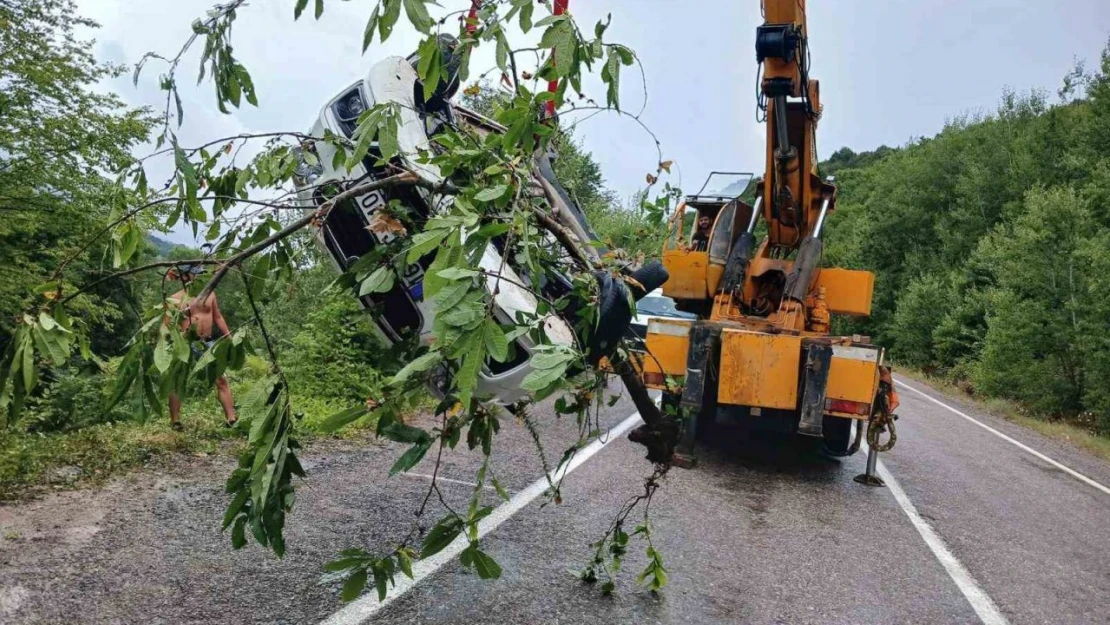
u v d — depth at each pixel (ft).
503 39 7.00
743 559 16.43
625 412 33.76
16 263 34.65
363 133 8.31
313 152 12.24
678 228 31.19
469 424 9.71
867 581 15.88
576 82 7.36
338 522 15.39
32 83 32.35
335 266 12.96
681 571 15.23
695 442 28.22
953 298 101.91
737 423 26.63
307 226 10.96
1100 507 27.40
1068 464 38.09
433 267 7.05
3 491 14.62
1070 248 64.80
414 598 12.25
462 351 6.72
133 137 35.12
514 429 27.43
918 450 34.78
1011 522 22.80
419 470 20.47
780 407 24.53
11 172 33.04
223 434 20.45
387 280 9.71
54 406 19.53
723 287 29.43
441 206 10.23
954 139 142.20
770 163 29.14
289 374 28.25
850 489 24.73
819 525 19.95
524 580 13.60
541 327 8.34
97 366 9.36
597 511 18.54
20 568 11.50
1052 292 66.28
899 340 115.55
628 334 11.93
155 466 17.51
